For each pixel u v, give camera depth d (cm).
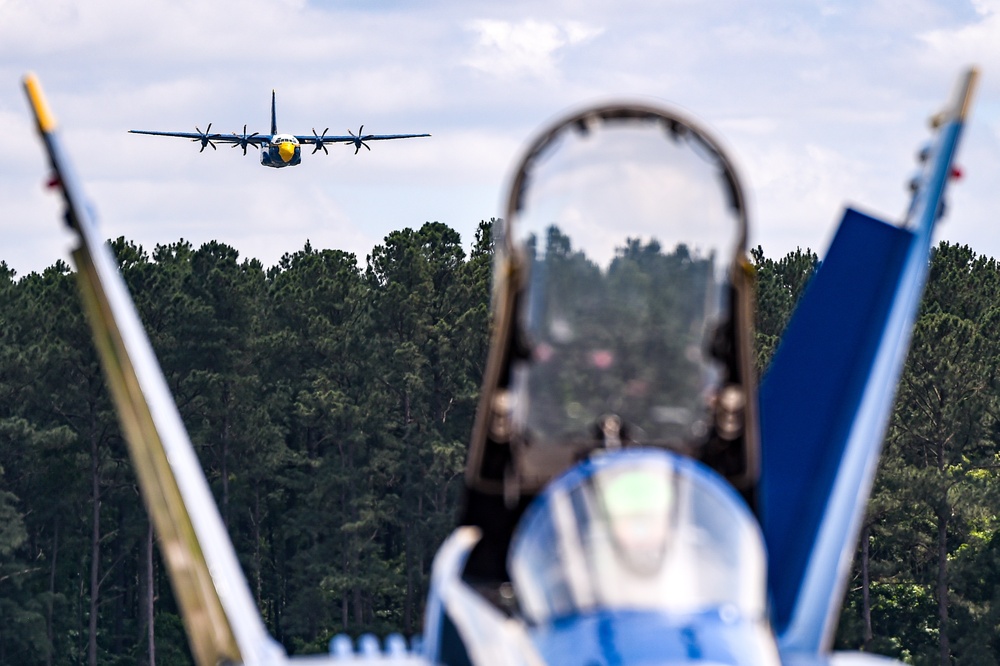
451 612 3753
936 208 5806
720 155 4006
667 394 4159
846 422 5297
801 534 4888
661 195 4053
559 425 4209
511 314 4075
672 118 4000
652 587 3338
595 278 4091
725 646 3209
